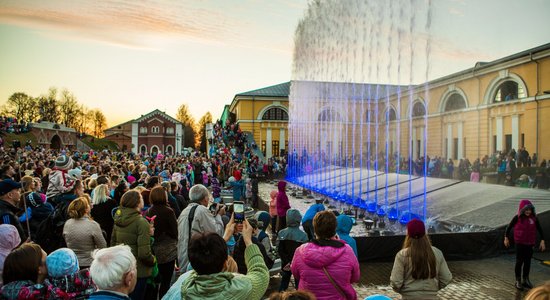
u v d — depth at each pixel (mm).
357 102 32469
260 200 17969
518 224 7453
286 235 6586
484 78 29844
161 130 96312
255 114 57406
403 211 13859
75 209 5242
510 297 7016
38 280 3512
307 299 2244
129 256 3119
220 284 2826
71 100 102000
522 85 26859
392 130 35312
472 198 15633
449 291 7328
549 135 24906
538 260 9531
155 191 6090
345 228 5594
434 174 29125
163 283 5980
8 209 5508
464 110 31812
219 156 36781
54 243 5914
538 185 19953
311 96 29156
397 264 4141
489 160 26547
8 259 3363
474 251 9625
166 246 5941
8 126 58938
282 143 57656
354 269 3863
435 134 34469
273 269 7879
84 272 3619
